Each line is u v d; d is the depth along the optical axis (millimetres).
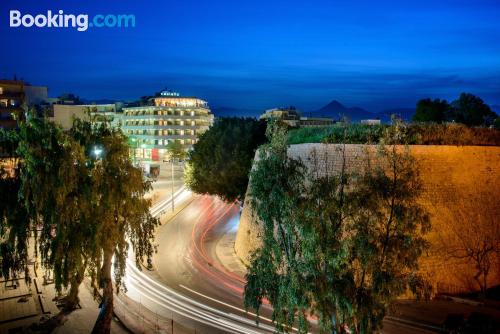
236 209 58719
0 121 94062
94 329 22656
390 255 15031
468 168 29672
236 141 53812
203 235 46531
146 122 111125
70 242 21703
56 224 21688
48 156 21141
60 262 21625
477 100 51500
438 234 28000
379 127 29891
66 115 102750
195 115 112562
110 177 22812
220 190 53281
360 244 14586
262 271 16234
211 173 53281
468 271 28453
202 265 37125
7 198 21531
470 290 28281
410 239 14828
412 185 15883
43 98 116250
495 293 28250
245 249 37719
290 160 16312
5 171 22125
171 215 56000
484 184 30016
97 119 23781
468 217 29016
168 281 33344
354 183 16547
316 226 14930
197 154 57656
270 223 15938
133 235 24250
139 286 32250
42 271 33469
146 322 25641
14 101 96188
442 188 28641
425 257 27422
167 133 110812
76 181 21688
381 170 15828
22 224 21734
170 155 105562
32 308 27141
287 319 16234
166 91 115750
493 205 29953
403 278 15148
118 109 123000
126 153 23516
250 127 55438
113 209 22906
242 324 25438
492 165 30469
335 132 32625
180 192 71312
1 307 27266
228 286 32281
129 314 26922
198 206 61000
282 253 16469
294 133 39438
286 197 15320
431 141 30625
